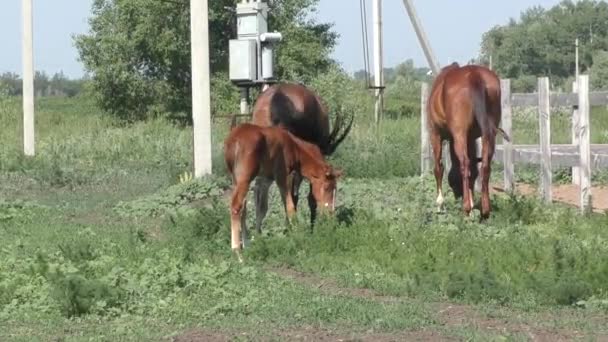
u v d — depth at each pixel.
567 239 13.85
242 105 22.25
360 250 13.30
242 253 13.52
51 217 17.98
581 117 16.91
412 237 13.64
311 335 9.37
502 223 15.01
